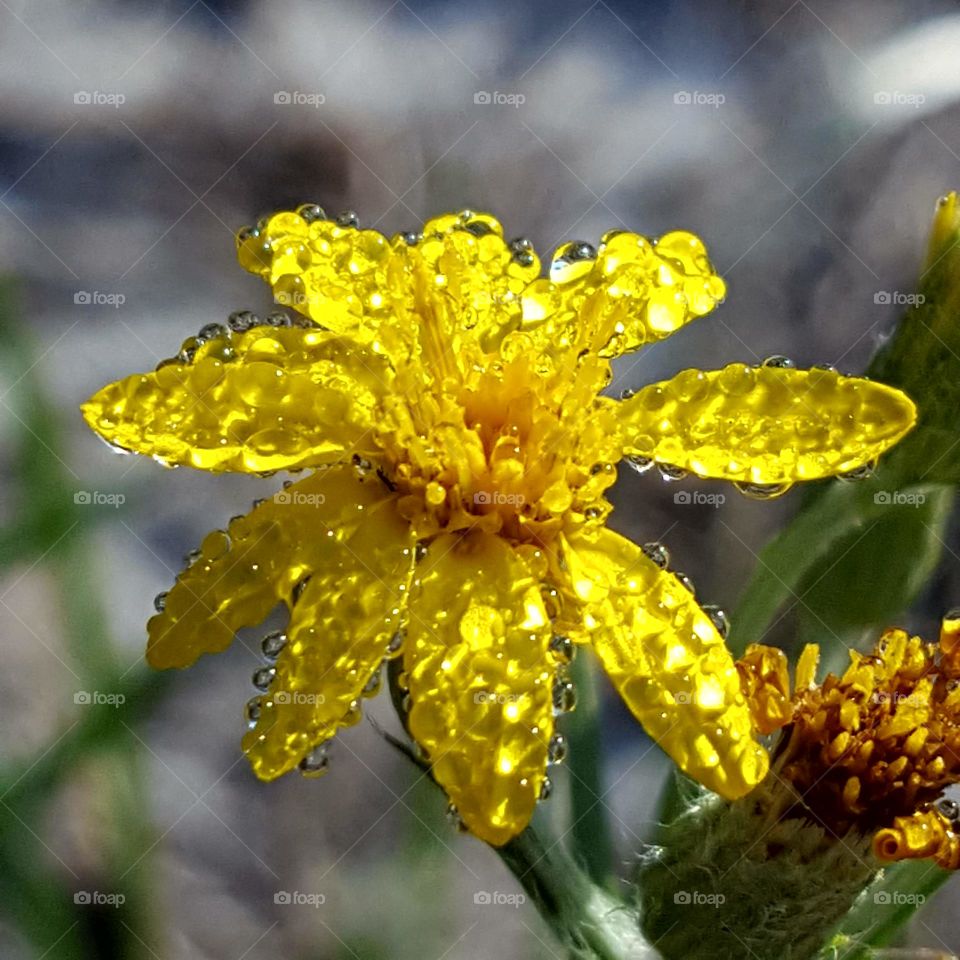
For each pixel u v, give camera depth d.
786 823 0.05
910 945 0.07
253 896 0.07
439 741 0.05
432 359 0.05
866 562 0.06
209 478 0.08
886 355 0.06
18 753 0.07
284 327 0.05
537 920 0.07
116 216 0.09
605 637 0.05
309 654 0.05
